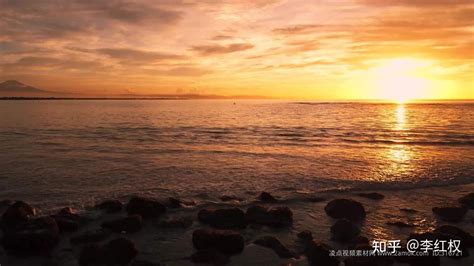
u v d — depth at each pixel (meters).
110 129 35.69
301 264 6.88
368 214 9.98
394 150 22.06
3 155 19.61
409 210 10.26
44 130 34.03
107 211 9.76
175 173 15.30
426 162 17.73
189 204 10.67
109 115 64.38
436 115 63.78
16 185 12.95
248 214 9.31
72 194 11.81
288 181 13.90
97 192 12.12
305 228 8.87
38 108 102.75
